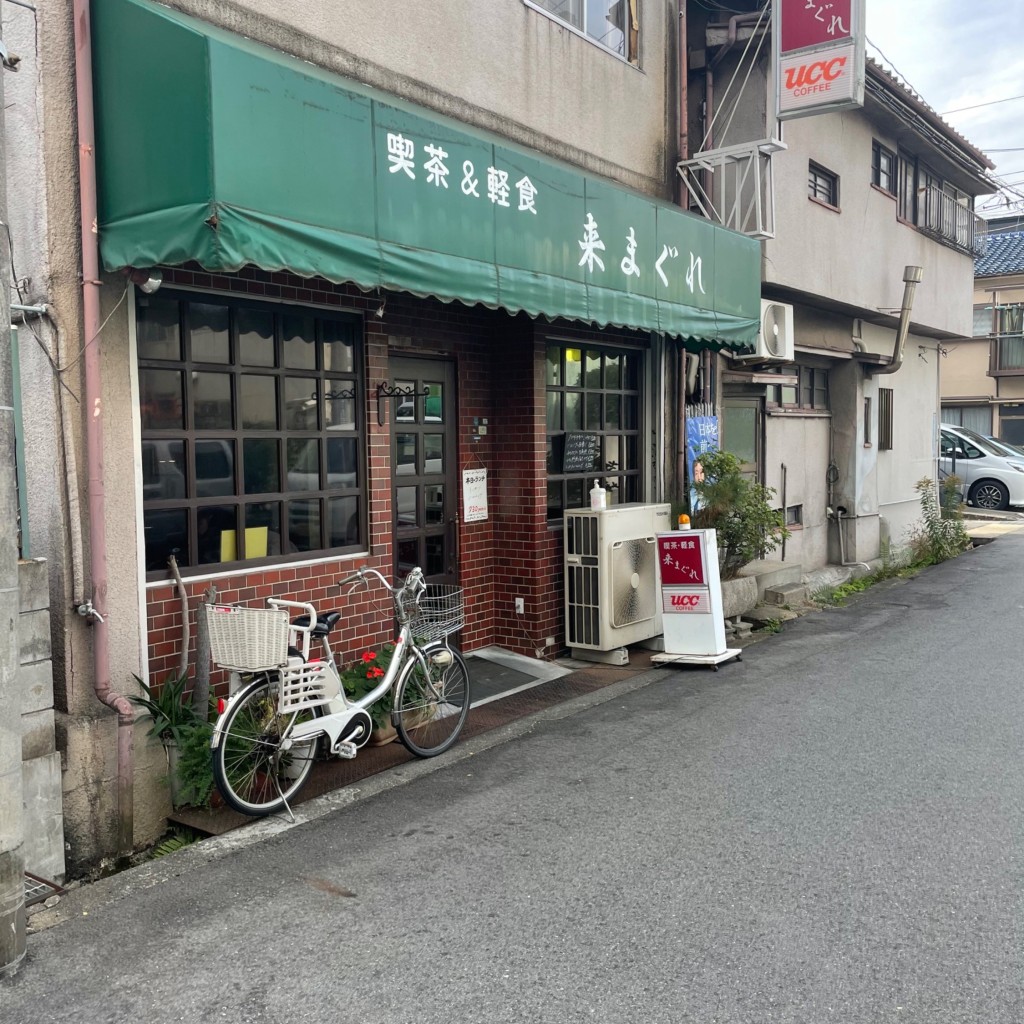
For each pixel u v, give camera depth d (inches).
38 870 156.4
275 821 178.5
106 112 164.6
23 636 155.2
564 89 293.3
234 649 171.5
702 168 345.4
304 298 217.5
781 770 200.2
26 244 168.6
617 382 335.9
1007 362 963.3
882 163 492.1
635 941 132.8
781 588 381.4
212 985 125.1
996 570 504.1
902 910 139.8
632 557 299.9
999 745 214.1
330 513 231.0
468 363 287.4
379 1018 117.1
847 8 307.7
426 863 159.5
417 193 192.7
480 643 299.6
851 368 481.7
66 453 167.8
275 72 161.6
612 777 198.2
